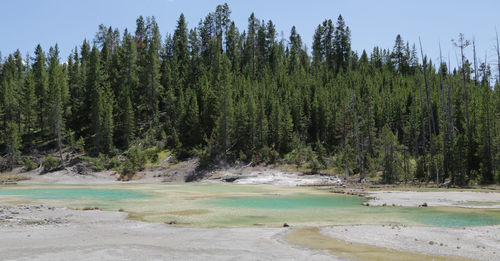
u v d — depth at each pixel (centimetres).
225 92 7456
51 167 6731
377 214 2400
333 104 8488
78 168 6688
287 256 1227
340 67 12456
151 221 2072
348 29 14362
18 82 9400
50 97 7950
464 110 7350
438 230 1728
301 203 3094
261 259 1184
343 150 7125
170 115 8819
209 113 8038
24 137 7962
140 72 9456
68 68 10494
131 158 6844
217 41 12338
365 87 9544
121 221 2047
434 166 5372
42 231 1694
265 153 7100
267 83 9981
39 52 10831
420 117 7862
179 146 7412
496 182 4828
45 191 4222
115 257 1196
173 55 10956
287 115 7688
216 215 2341
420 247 1378
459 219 2167
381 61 14238
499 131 5406
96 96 7662
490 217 2247
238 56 12250
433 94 8538
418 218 2214
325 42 14700
